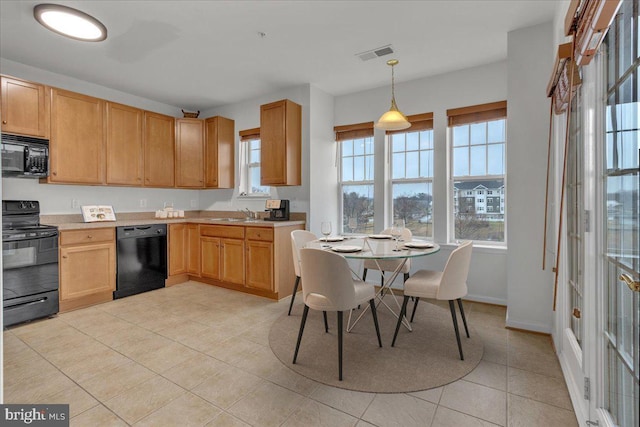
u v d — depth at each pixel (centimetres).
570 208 209
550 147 259
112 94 423
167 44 307
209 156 475
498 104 344
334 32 288
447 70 368
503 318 311
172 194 494
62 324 298
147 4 246
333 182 455
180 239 443
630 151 116
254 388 198
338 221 463
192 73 375
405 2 246
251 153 484
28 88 322
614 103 131
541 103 273
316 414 175
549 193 270
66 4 244
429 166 399
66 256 329
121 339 266
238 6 250
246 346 253
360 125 433
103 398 189
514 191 283
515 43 283
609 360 140
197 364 226
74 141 359
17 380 206
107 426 166
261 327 291
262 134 414
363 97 432
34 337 270
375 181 427
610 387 139
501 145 355
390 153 425
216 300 370
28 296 299
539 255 276
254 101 463
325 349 247
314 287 216
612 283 135
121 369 220
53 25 264
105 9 252
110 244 366
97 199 407
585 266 156
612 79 133
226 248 409
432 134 396
